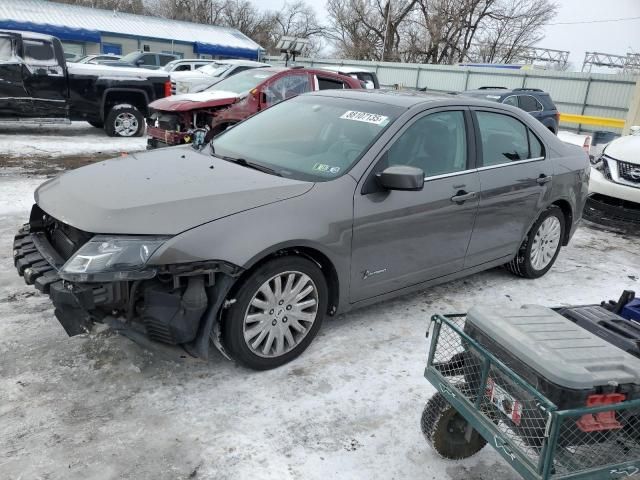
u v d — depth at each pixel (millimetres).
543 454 1981
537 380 2117
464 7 43750
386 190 3658
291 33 59094
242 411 2990
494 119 4574
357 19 47094
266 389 3193
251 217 3092
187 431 2809
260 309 3221
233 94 10094
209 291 2998
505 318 2457
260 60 41188
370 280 3742
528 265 5129
